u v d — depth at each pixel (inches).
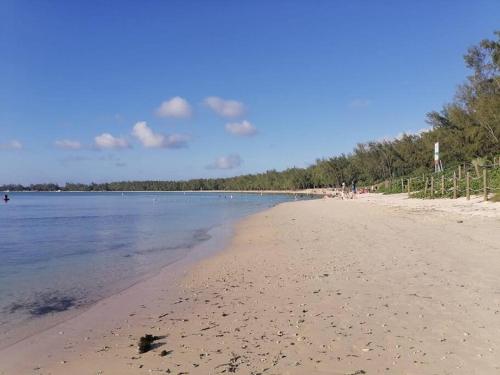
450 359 218.2
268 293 378.3
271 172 7760.8
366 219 976.3
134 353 260.5
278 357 236.5
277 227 991.6
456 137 2571.4
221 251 685.3
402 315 289.6
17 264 603.8
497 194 1012.5
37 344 291.0
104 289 447.8
